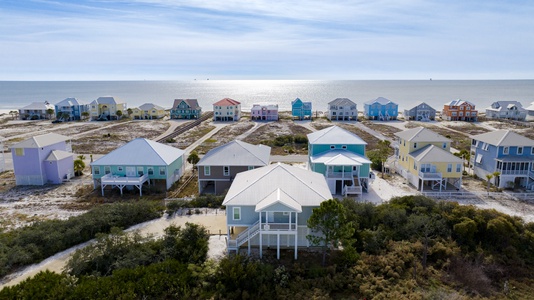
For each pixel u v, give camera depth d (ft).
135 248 90.58
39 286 73.97
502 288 84.79
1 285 80.79
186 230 95.25
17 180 154.30
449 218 104.06
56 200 135.54
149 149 150.41
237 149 148.36
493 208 120.88
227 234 99.19
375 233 99.45
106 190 146.30
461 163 139.03
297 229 94.84
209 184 155.02
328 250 95.66
